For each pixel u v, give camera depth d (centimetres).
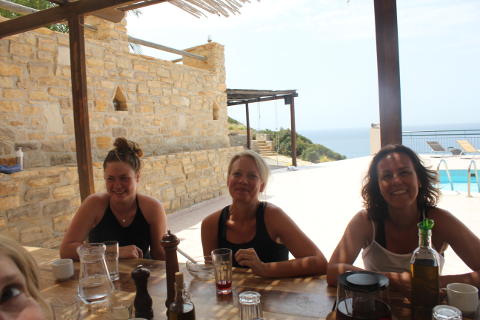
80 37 351
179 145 793
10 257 77
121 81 652
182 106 802
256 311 129
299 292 159
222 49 952
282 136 2569
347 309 102
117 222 245
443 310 110
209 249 223
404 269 185
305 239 203
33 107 512
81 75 353
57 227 478
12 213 424
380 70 237
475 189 881
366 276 106
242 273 186
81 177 363
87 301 152
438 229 186
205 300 155
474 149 1350
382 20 235
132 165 238
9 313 71
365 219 195
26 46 503
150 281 181
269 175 223
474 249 178
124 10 364
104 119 618
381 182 181
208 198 812
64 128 554
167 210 682
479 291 153
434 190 190
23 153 498
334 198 741
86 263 155
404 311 136
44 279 191
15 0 840
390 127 236
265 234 210
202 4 324
